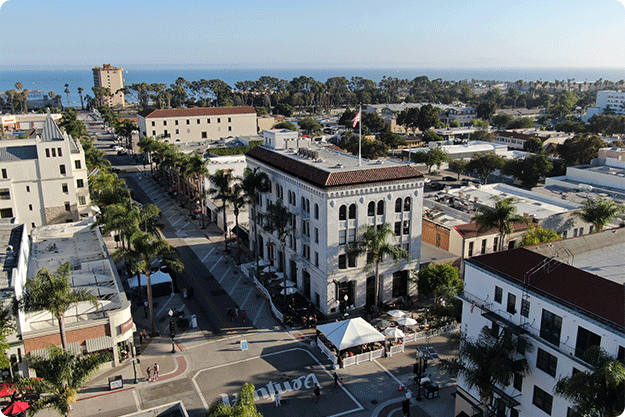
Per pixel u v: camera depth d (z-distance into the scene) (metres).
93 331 45.28
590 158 133.75
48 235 68.56
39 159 80.00
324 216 54.22
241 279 68.31
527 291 33.03
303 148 66.38
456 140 185.50
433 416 39.53
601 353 26.91
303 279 62.78
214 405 30.69
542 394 32.53
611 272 36.59
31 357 36.34
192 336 52.72
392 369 46.38
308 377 44.97
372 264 54.84
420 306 60.22
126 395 42.19
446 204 82.12
